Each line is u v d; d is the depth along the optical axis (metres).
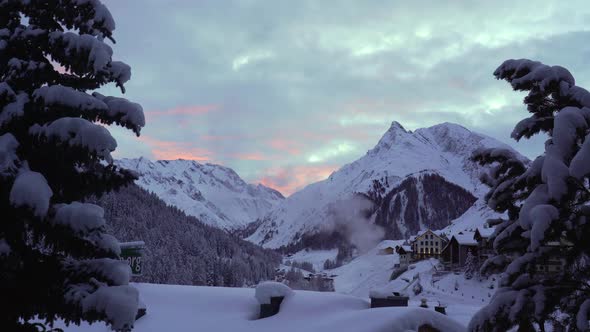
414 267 152.50
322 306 24.59
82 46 10.11
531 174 13.48
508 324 13.27
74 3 10.55
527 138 14.88
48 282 9.98
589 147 11.15
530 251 13.56
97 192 11.03
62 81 11.25
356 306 25.06
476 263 101.38
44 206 9.21
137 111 10.77
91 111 10.28
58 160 10.33
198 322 24.70
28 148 10.39
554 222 11.89
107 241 10.62
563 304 13.01
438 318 21.11
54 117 10.50
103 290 9.69
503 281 13.41
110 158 10.96
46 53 10.77
